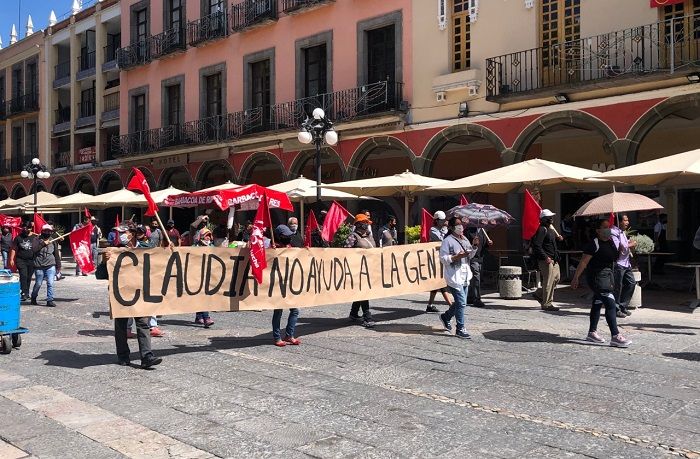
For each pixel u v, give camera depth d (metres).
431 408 5.54
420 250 10.29
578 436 4.80
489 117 17.02
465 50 17.70
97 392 6.17
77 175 33.41
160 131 27.55
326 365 7.21
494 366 7.04
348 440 4.77
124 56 29.44
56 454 4.53
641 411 5.38
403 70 18.97
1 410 5.58
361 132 19.91
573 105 15.42
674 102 13.80
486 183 13.02
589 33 15.23
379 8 19.53
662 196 19.36
